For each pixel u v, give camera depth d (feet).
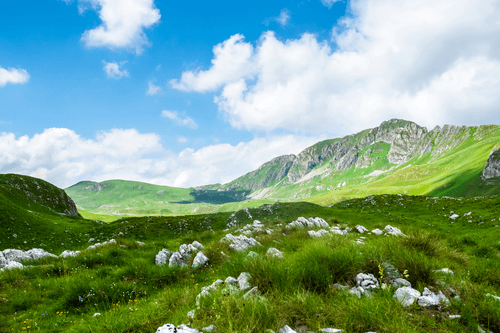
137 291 29.19
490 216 112.06
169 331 12.17
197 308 15.78
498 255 40.22
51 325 21.43
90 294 26.89
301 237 46.34
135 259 43.93
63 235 168.14
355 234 57.06
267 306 14.14
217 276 26.14
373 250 23.34
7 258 46.50
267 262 20.89
